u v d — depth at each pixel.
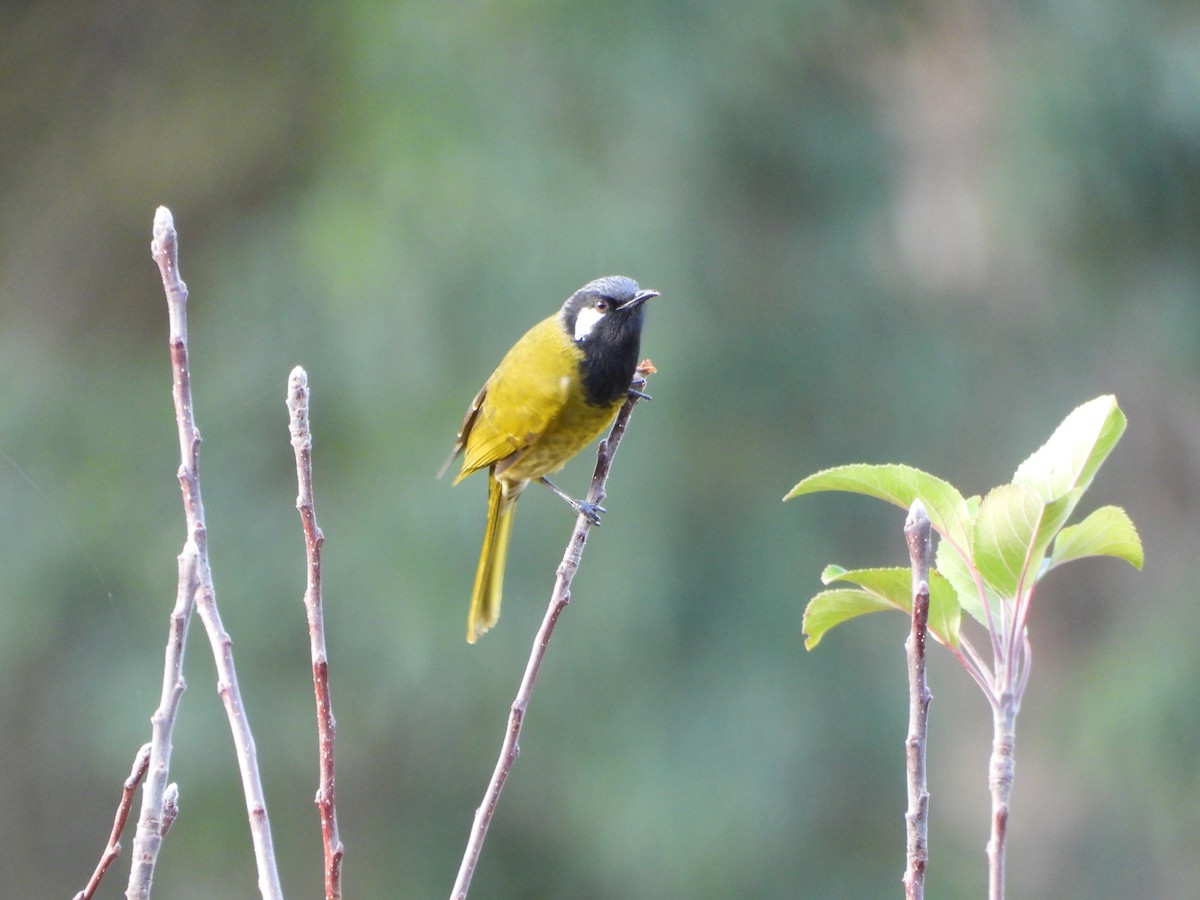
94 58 18.28
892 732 15.54
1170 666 16.02
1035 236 16.62
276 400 14.90
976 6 17.28
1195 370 17.27
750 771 14.33
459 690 14.06
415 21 15.02
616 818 14.18
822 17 16.39
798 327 15.49
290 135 17.06
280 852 15.01
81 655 14.78
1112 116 16.33
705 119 15.09
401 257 14.05
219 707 14.41
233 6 17.88
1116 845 16.23
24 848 15.43
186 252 17.27
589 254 14.00
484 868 15.16
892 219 16.53
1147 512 18.48
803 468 15.38
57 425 15.82
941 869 16.16
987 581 3.56
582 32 14.80
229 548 14.72
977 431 16.56
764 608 14.77
